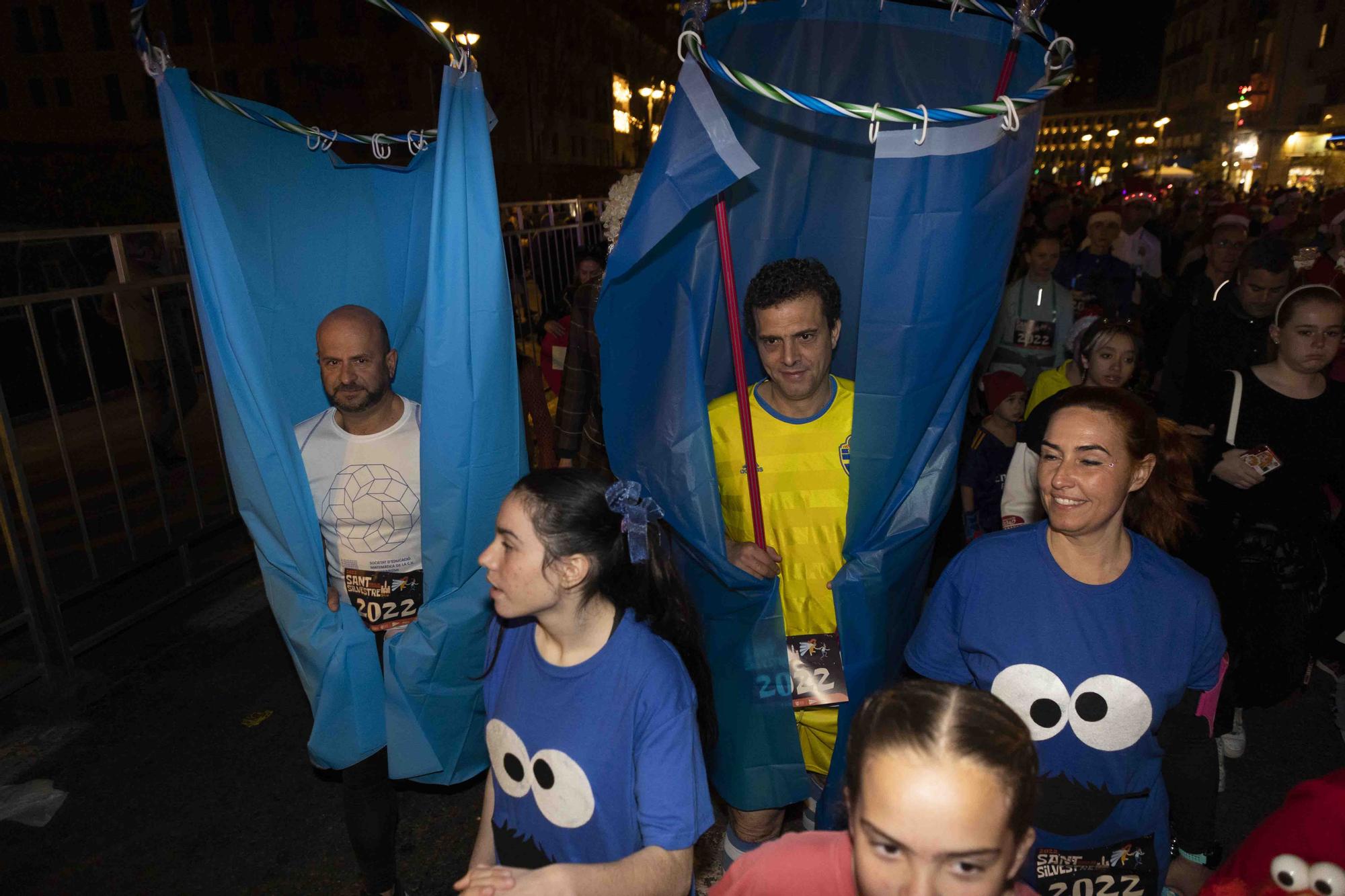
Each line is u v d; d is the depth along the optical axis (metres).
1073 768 1.73
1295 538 2.82
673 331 2.29
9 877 2.81
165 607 4.50
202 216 2.13
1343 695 3.49
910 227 1.92
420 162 2.83
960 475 3.87
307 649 2.31
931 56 2.45
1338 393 2.86
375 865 2.47
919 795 0.99
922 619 1.94
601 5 45.69
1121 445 1.62
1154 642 1.70
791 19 2.45
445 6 30.73
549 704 1.56
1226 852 2.86
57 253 7.23
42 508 5.87
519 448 2.33
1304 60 36.03
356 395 2.32
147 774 3.31
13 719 3.64
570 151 42.53
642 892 1.42
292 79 31.75
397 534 2.38
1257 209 13.45
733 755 2.28
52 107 34.66
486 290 2.19
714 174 1.85
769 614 2.21
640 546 1.50
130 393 7.80
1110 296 5.98
